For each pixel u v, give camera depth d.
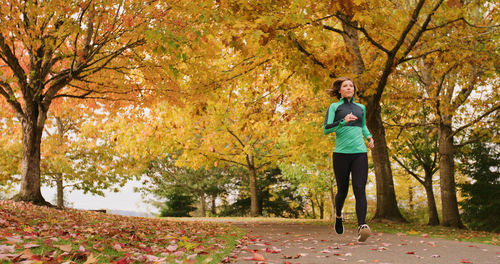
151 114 13.08
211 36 7.50
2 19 7.00
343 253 3.28
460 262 2.79
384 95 9.77
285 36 6.33
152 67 9.27
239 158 18.28
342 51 7.68
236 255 3.15
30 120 9.55
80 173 18.56
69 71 9.46
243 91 11.06
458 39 8.75
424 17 10.04
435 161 15.78
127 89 9.98
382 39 8.54
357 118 4.07
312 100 11.59
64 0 7.08
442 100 11.33
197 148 15.72
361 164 3.98
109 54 8.72
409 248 3.64
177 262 2.43
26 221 4.87
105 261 2.49
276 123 11.41
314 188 24.83
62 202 19.61
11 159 15.80
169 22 6.74
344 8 6.21
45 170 17.12
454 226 11.95
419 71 12.96
